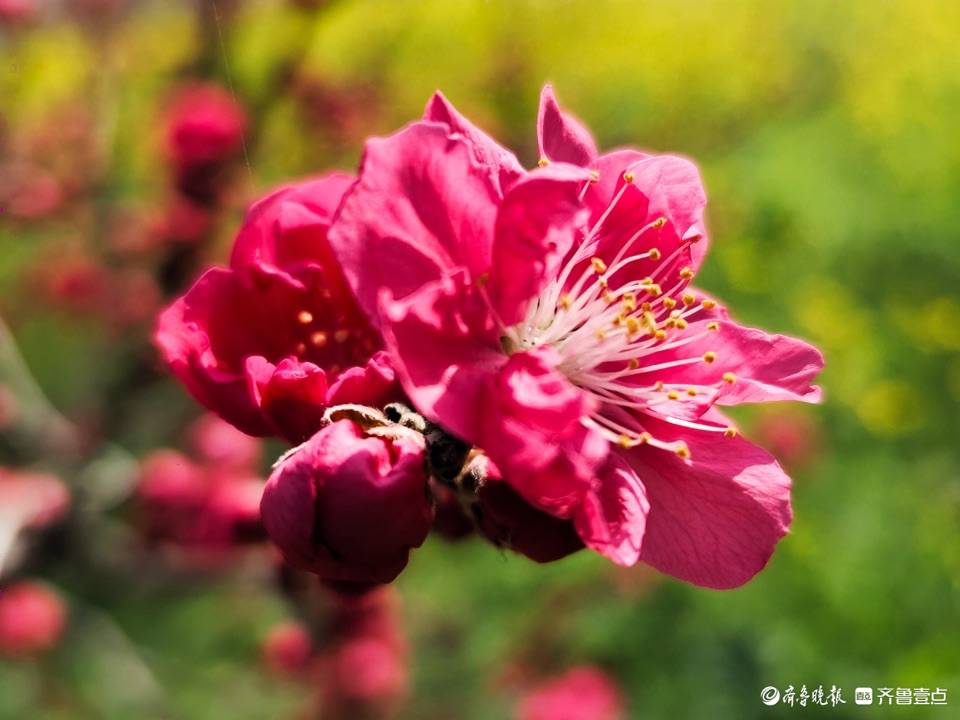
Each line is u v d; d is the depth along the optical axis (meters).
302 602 0.24
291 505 0.12
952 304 0.53
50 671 0.32
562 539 0.13
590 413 0.13
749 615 0.34
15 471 0.25
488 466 0.13
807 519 0.37
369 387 0.13
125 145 0.33
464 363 0.12
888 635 0.35
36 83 0.30
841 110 0.67
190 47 0.30
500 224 0.12
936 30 0.72
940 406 0.47
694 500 0.13
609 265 0.14
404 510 0.12
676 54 0.63
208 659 0.35
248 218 0.13
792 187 0.56
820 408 0.44
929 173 0.60
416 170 0.12
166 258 0.28
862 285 0.54
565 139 0.14
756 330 0.14
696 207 0.14
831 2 0.71
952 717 0.32
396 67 0.41
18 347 0.36
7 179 0.29
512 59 0.44
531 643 0.34
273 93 0.29
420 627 0.34
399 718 0.30
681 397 0.14
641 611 0.34
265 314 0.14
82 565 0.24
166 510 0.24
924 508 0.40
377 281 0.12
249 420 0.13
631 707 0.32
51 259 0.32
